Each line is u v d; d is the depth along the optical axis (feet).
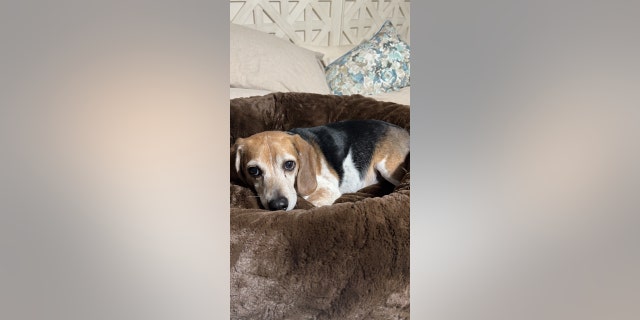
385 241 3.73
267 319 3.74
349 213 3.71
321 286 3.72
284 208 3.69
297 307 3.74
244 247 3.68
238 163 3.69
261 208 3.69
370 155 3.75
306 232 3.69
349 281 3.73
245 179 3.70
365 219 3.71
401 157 3.77
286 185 3.69
